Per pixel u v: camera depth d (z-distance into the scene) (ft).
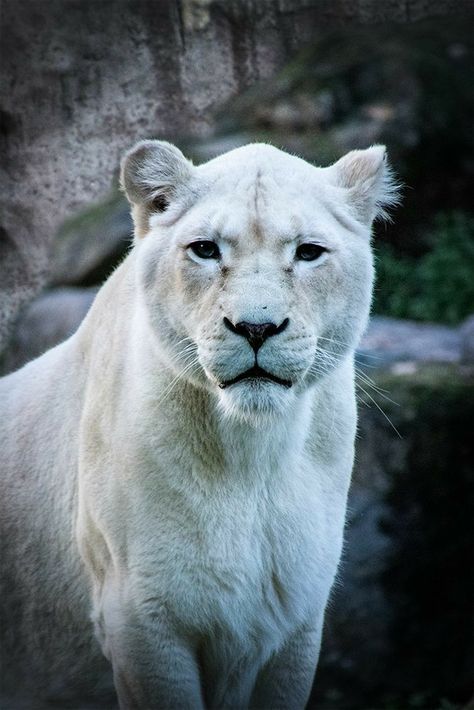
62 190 63.57
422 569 45.19
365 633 44.78
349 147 71.87
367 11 79.41
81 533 27.12
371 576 44.96
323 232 24.11
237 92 71.36
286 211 23.90
